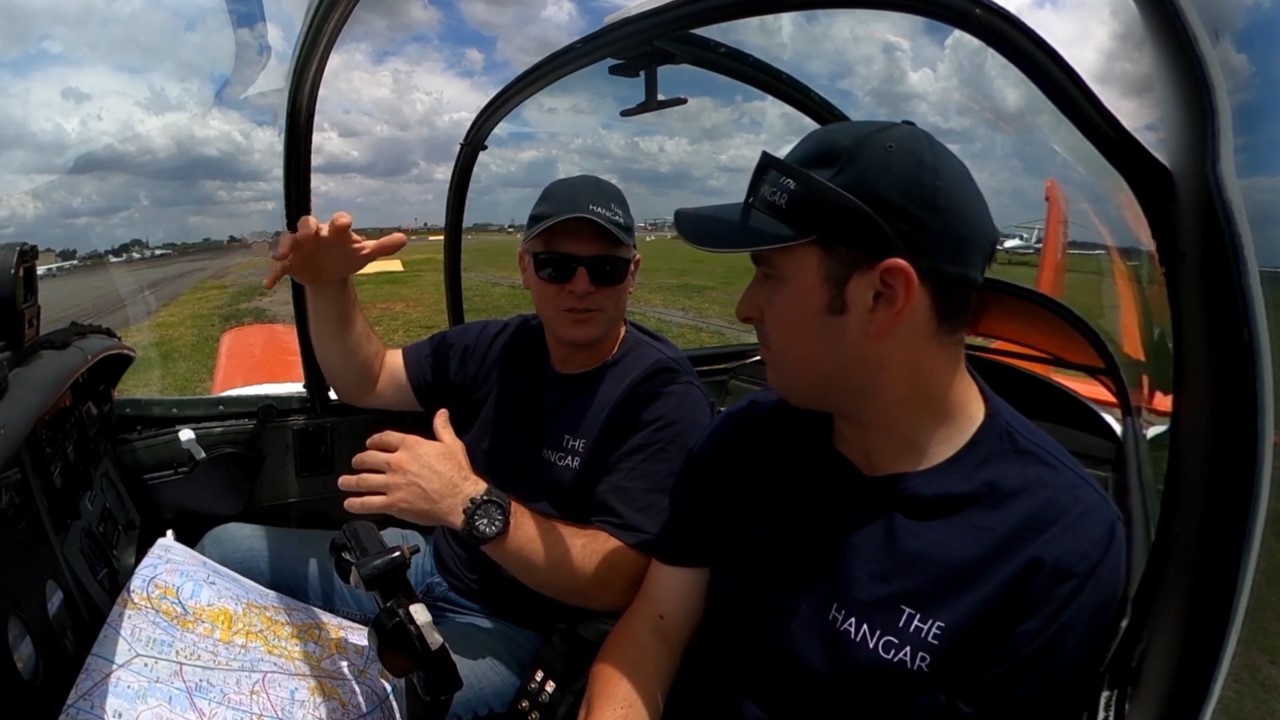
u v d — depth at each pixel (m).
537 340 1.98
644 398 1.71
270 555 1.97
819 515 1.11
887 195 0.91
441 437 1.62
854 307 0.95
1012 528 0.97
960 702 1.01
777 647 1.13
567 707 1.37
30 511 1.29
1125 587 0.96
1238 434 0.75
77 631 1.34
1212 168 0.76
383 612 1.32
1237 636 0.78
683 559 1.31
